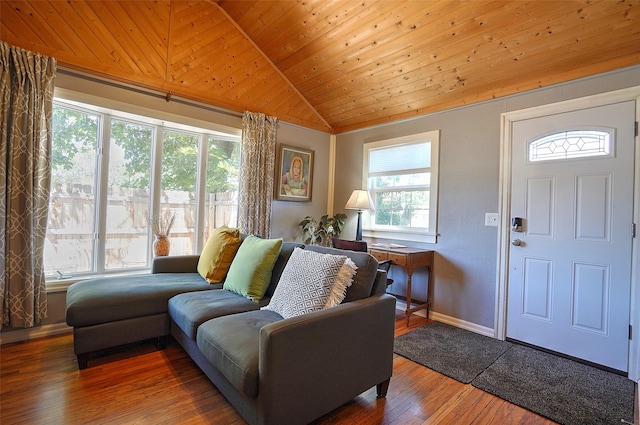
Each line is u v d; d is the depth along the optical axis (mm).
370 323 1747
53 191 2783
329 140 4621
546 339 2602
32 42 2445
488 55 2670
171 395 1796
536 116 2699
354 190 4305
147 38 3020
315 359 1475
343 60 3402
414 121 3652
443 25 2613
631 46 2193
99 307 2051
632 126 2252
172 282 2543
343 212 4496
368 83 3547
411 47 2920
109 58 2807
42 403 1683
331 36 3199
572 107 2504
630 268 2238
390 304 1880
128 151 3197
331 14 2984
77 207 2910
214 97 3467
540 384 2041
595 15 2111
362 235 4168
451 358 2400
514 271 2801
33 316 2436
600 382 2096
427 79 3156
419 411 1734
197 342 1789
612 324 2297
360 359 1694
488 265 2963
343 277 1801
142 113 3027
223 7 3477
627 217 2260
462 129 3203
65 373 1996
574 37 2283
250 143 3672
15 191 2354
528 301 2713
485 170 3016
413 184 3682
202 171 3670
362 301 1778
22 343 2414
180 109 3266
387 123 3943
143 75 2998
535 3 2193
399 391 1932
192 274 2910
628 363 2215
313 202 4449
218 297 2230
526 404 1812
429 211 3443
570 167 2520
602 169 2371
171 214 3496
